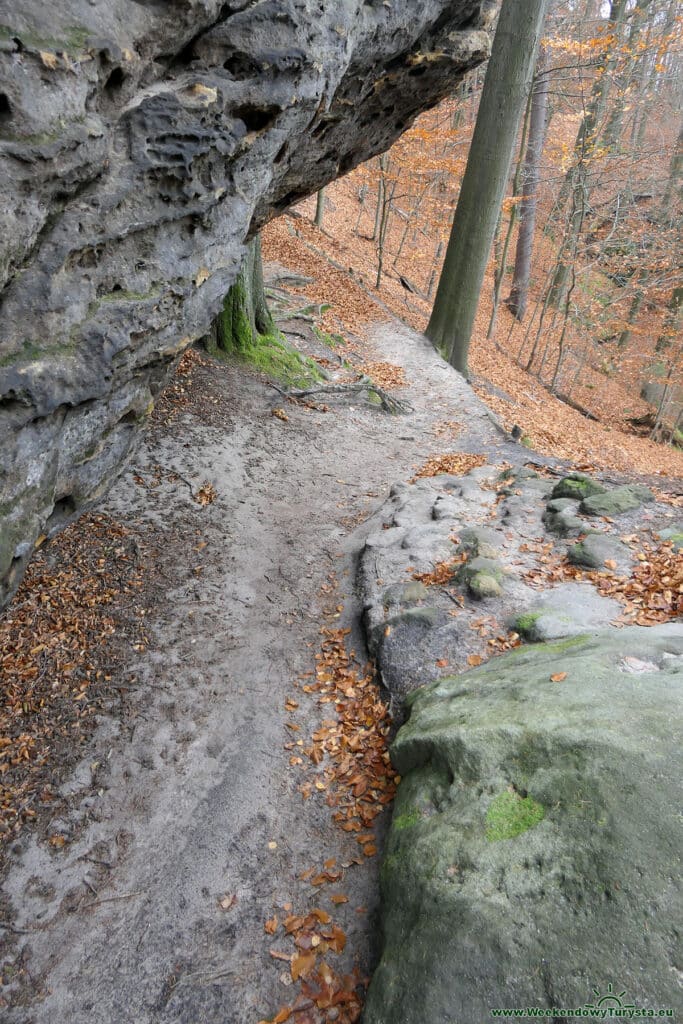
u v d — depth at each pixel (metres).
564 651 4.72
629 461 12.46
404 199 28.47
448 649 5.48
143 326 3.62
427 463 10.58
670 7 16.95
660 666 4.23
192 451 9.27
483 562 6.36
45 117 2.65
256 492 8.91
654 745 3.35
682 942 2.68
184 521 7.88
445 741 4.01
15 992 3.65
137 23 3.10
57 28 2.67
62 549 6.93
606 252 22.55
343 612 6.61
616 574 6.02
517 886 3.11
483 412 12.91
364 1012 3.20
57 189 2.85
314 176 6.14
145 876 4.23
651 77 19.66
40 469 3.35
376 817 4.50
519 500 7.91
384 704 5.33
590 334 22.22
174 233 3.78
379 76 5.46
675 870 2.89
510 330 23.66
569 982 2.73
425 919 3.24
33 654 5.65
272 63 3.86
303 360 13.17
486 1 5.79
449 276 15.61
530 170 22.50
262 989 3.62
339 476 9.91
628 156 19.12
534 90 18.02
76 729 5.13
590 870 3.02
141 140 3.27
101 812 4.60
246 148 4.16
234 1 3.57
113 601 6.42
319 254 20.20
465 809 3.62
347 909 3.96
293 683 5.77
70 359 3.15
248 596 6.88
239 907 4.04
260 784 4.83
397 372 14.65
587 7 20.38
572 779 3.38
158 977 3.71
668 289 20.19
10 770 4.76
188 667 5.86
